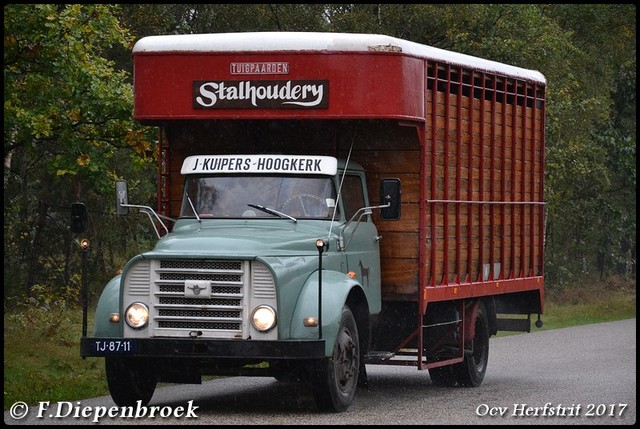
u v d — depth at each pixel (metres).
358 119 19.55
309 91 19.27
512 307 26.31
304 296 17.33
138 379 18.33
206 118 19.64
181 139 21.17
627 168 61.56
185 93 19.72
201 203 19.08
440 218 21.20
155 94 19.84
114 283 17.69
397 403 19.56
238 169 19.17
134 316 17.20
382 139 20.52
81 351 17.06
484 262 23.20
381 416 17.58
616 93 64.12
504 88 24.05
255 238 17.67
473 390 22.08
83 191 44.03
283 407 18.61
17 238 42.41
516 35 47.91
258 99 19.44
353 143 20.62
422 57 20.02
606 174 56.81
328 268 18.19
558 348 31.12
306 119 19.70
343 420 17.00
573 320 43.47
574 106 51.09
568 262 63.28
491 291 23.41
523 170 25.22
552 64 48.09
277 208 18.88
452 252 21.75
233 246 17.30
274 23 50.09
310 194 19.00
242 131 20.78
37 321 28.16
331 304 17.30
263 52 19.41
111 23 31.89
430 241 20.72
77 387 20.42
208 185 19.19
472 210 22.52
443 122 21.30
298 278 17.36
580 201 60.66
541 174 26.22
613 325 40.38
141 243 46.09
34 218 45.84
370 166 20.59
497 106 23.81
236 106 19.50
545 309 47.50
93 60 32.16
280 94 19.36
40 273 44.78
